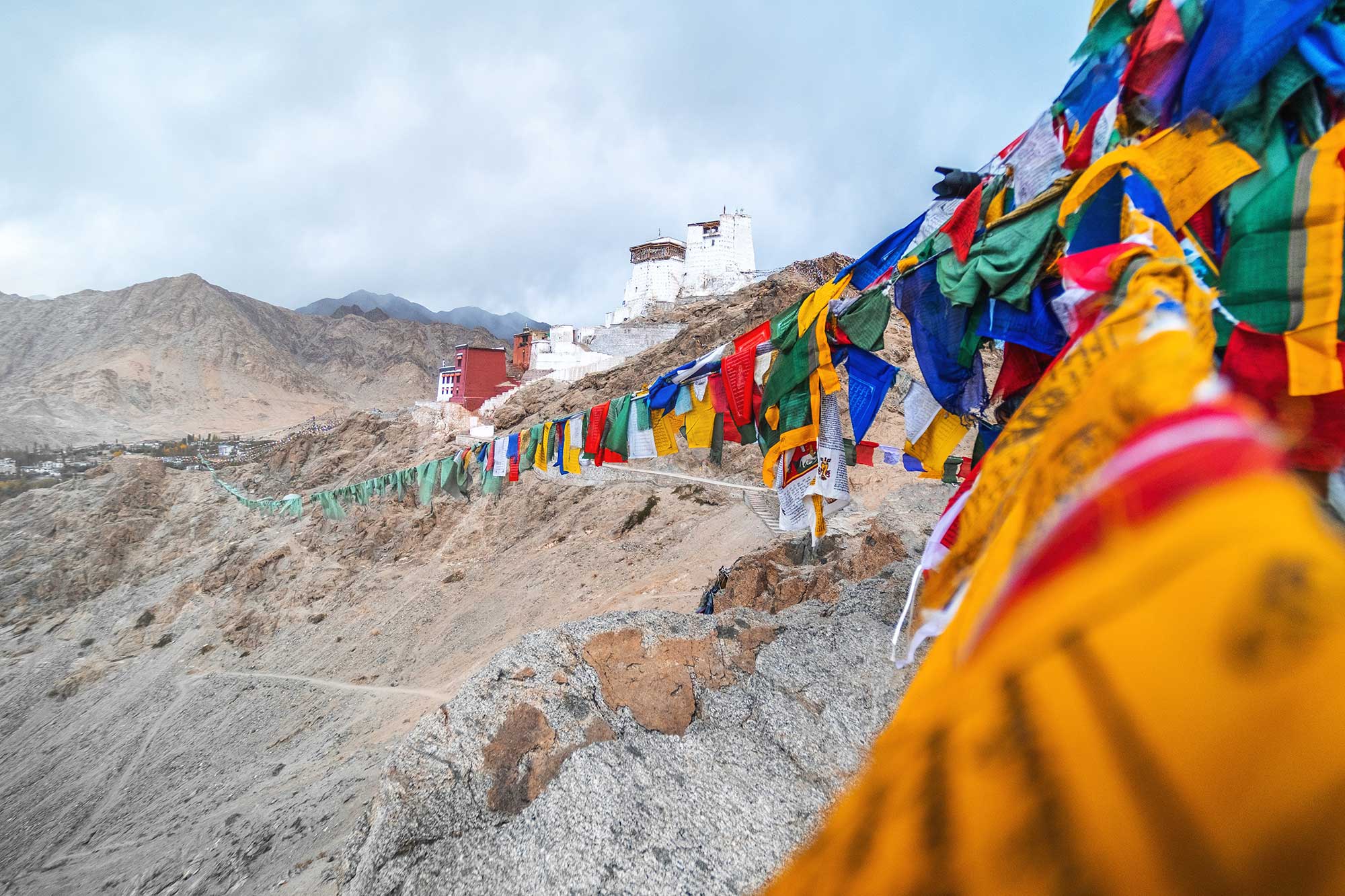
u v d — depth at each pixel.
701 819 6.55
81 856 23.58
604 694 8.00
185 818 22.06
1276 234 3.20
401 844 6.46
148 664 37.94
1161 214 3.40
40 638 43.88
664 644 8.75
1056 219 4.17
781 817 6.65
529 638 8.62
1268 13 3.15
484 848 6.33
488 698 7.72
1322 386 3.00
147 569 47.91
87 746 32.56
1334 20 3.08
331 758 21.56
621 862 6.00
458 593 32.38
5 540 51.16
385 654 30.14
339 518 22.31
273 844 13.23
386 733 21.75
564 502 35.44
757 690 8.42
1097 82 3.96
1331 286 3.05
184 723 31.17
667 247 69.56
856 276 5.99
